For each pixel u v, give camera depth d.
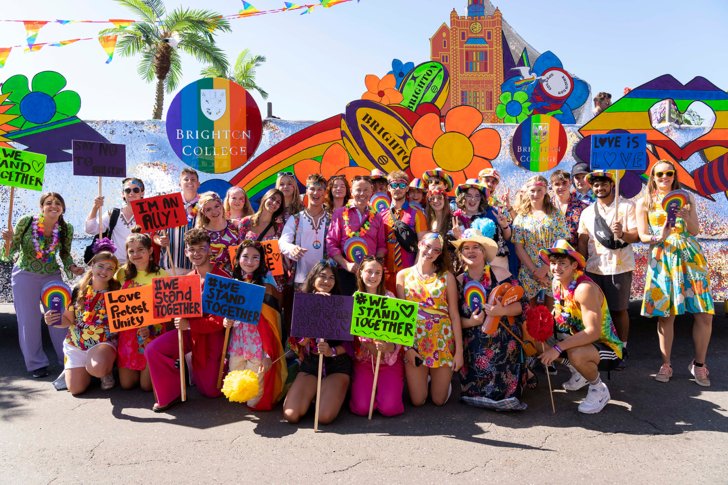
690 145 6.80
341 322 3.91
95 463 3.30
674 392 4.65
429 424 3.94
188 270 5.05
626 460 3.36
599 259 5.37
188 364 4.75
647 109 6.81
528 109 11.56
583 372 4.15
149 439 3.65
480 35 23.16
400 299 4.06
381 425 3.92
